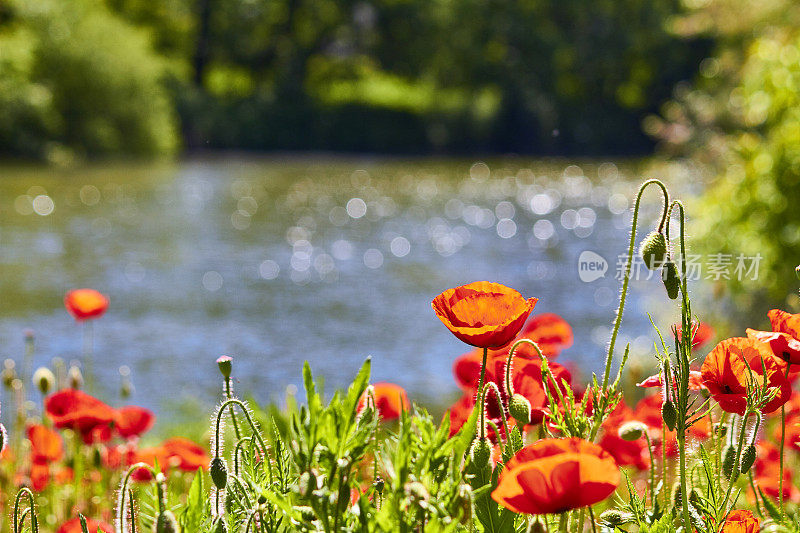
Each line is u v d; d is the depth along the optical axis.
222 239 21.27
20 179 30.62
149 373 10.58
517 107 58.41
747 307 6.43
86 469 3.07
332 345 12.23
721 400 1.43
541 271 17.80
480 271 17.97
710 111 15.45
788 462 2.97
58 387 3.51
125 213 24.42
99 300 4.38
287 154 49.88
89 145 39.12
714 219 6.84
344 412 1.24
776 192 6.61
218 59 56.41
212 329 12.97
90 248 19.14
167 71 47.66
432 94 57.78
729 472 1.46
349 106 53.00
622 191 32.69
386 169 42.12
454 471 1.31
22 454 3.46
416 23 57.97
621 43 57.22
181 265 17.88
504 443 1.54
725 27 16.88
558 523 1.53
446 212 26.98
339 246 20.89
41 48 37.66
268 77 57.00
